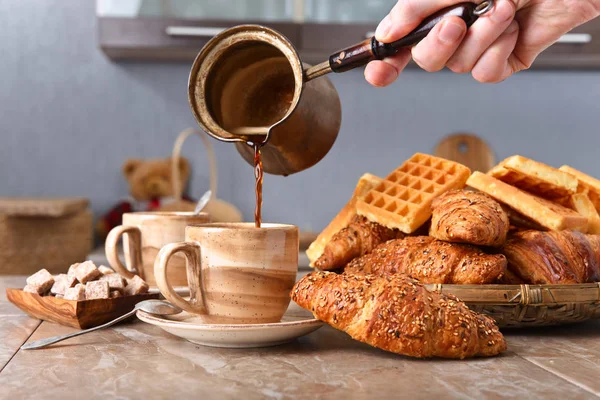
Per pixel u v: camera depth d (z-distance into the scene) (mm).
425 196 733
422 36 599
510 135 2102
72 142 1985
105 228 1882
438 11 594
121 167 1993
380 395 482
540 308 620
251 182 2037
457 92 2080
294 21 1711
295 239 624
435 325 554
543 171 724
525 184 735
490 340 563
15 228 1476
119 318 634
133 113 1995
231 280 601
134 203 1924
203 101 630
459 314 561
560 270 646
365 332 553
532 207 688
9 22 1952
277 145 655
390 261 663
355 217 786
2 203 1453
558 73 2098
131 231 775
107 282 676
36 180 1980
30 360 555
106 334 636
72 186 1989
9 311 731
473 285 608
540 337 635
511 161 723
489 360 559
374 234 728
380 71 658
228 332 564
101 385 500
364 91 2062
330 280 578
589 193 758
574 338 631
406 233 723
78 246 1566
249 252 601
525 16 647
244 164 2029
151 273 779
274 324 570
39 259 1504
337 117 678
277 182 2061
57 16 1962
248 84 655
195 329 566
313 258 801
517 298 610
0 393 486
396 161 2080
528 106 2100
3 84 1959
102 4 1673
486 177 721
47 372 526
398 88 2068
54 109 1977
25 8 1953
